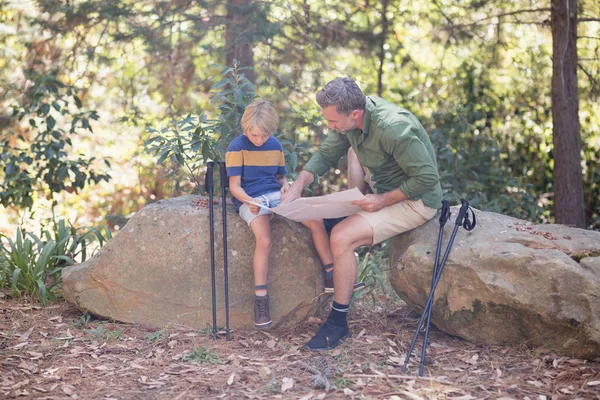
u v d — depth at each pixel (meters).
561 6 7.85
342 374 3.83
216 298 4.55
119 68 9.55
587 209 9.17
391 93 9.96
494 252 4.11
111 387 3.62
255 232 4.34
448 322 4.29
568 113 8.00
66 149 10.09
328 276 4.55
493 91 9.34
